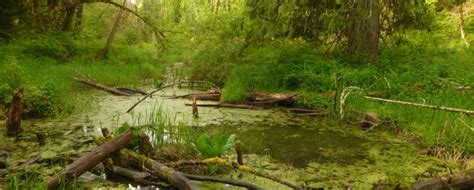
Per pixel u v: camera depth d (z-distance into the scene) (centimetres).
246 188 437
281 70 1059
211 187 440
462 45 1553
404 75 960
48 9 1834
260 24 1184
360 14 1110
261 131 691
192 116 793
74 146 577
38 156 522
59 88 918
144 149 499
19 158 521
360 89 800
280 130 700
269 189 440
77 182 446
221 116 798
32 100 762
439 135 628
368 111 772
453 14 2016
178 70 1611
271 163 527
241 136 655
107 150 460
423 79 938
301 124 748
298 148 596
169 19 2034
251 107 880
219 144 508
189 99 978
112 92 1055
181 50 1786
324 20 1138
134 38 2397
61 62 1495
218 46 1218
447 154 569
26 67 1127
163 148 520
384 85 913
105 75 1291
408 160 550
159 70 1573
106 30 2403
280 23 1145
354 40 1138
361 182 468
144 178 453
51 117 758
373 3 1116
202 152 507
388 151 590
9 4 1568
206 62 1233
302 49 1216
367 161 543
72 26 2005
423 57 1152
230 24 1252
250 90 1016
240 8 1315
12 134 632
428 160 551
